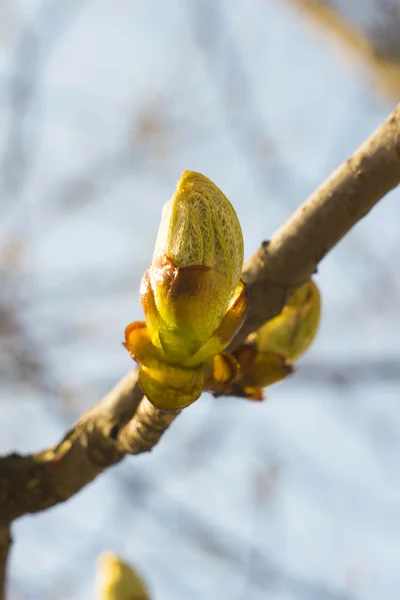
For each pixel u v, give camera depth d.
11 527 0.41
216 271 0.35
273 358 0.39
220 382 0.37
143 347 0.36
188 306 0.35
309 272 0.38
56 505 0.40
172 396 0.36
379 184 0.37
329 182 0.38
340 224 0.38
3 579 0.41
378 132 0.37
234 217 0.35
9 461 0.40
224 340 0.36
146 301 0.36
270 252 0.38
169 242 0.35
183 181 0.35
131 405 0.39
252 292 0.38
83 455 0.40
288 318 0.39
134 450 0.39
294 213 0.38
